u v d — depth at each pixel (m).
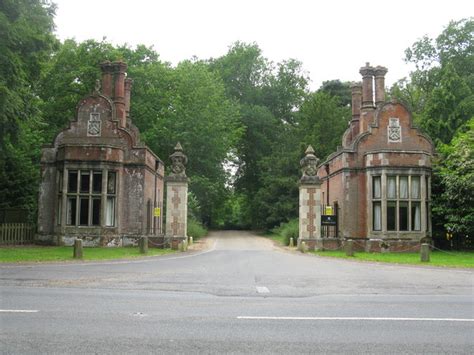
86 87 42.50
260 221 51.47
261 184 59.69
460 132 33.66
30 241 28.12
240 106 56.44
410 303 10.23
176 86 47.03
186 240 27.78
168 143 44.94
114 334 7.21
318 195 28.16
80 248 19.80
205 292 11.59
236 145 60.16
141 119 44.09
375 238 27.89
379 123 29.50
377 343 6.90
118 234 27.56
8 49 21.66
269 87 62.72
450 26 49.22
